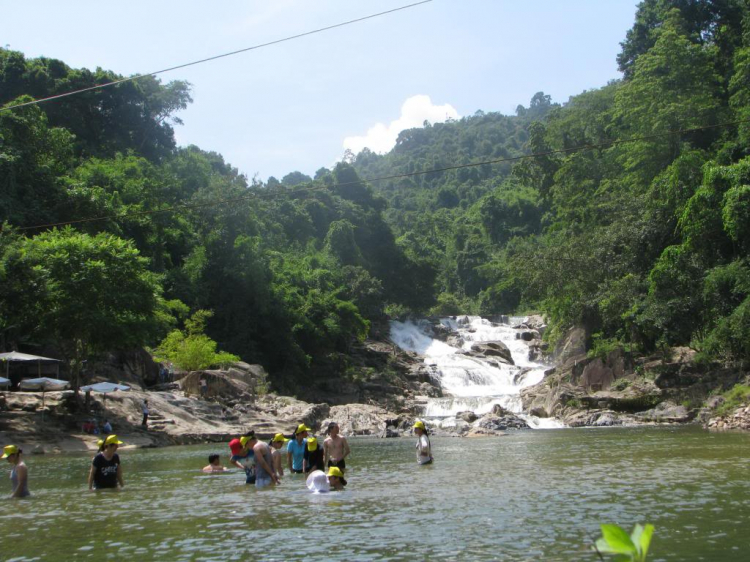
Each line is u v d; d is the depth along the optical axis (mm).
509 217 131250
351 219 93250
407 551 9172
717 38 65375
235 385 45875
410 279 92812
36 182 50938
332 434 18281
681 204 48500
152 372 46344
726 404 36344
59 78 79500
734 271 41000
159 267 59000
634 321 46312
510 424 40969
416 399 57219
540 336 76875
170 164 85375
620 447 25656
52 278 33156
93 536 10664
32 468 22375
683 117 55688
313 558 8898
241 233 65562
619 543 2750
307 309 64125
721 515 11156
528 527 10625
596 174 67125
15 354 34094
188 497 14781
